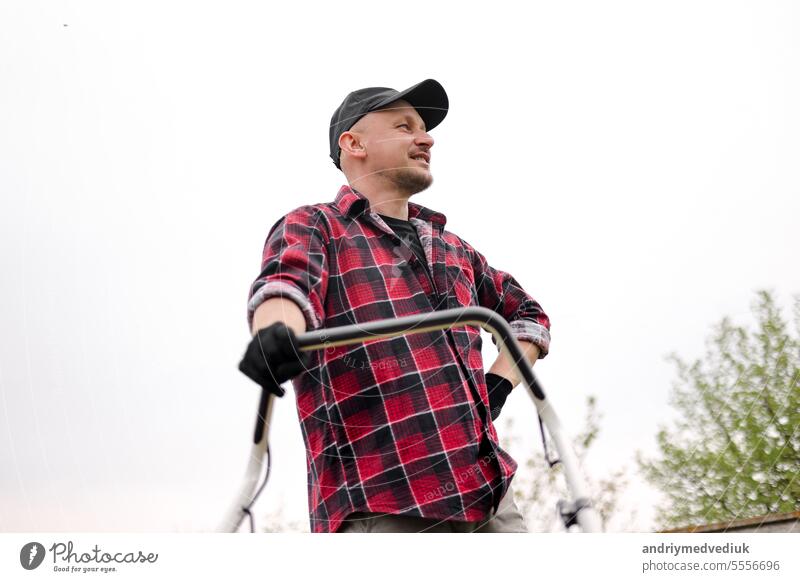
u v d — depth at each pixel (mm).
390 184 1322
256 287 982
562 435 1083
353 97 1400
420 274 1232
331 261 1159
